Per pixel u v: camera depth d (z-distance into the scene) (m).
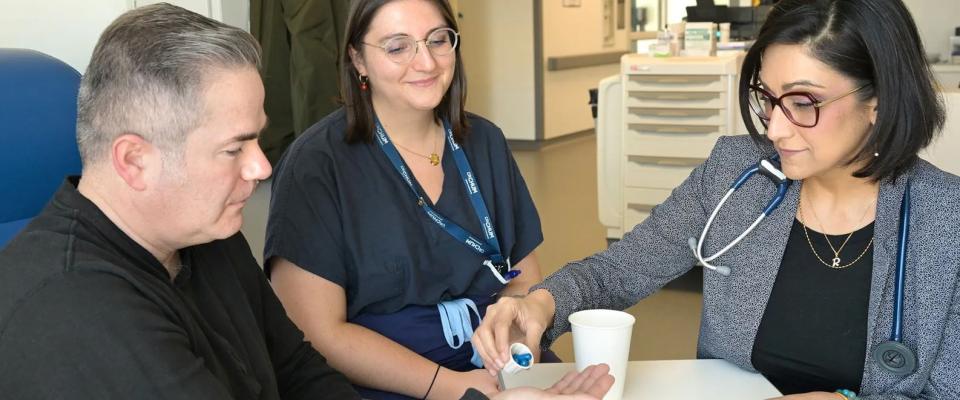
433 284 1.80
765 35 1.33
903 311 1.38
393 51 1.71
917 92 1.27
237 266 1.36
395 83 1.72
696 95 3.80
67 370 0.91
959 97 2.51
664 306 3.84
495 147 1.96
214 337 1.12
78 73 1.75
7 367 0.92
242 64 1.05
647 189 4.03
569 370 1.49
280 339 1.43
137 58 0.99
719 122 3.78
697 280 4.17
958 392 1.35
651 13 9.31
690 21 4.51
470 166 1.90
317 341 1.71
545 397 1.22
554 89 8.26
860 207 1.45
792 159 1.36
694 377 1.48
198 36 1.02
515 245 1.98
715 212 1.55
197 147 1.03
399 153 1.81
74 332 0.92
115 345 0.92
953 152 2.55
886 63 1.25
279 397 1.30
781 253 1.49
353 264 1.74
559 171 6.96
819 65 1.27
